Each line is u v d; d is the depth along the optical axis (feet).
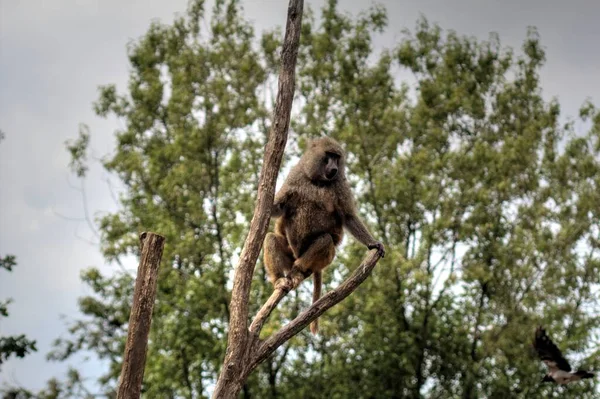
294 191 42.65
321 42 93.35
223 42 92.48
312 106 88.79
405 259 80.64
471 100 90.48
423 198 84.07
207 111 88.74
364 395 85.05
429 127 89.45
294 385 85.25
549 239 82.12
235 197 85.66
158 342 81.41
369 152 87.35
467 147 90.07
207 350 81.15
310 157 42.86
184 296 81.71
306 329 83.87
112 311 92.38
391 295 83.66
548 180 88.89
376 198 85.46
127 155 90.33
